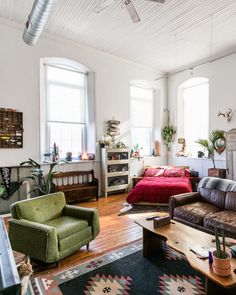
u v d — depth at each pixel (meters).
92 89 5.66
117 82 6.03
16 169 4.45
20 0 3.68
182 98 7.06
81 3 3.71
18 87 4.48
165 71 7.09
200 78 6.30
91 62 5.51
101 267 2.43
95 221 2.93
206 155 6.18
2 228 1.43
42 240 2.31
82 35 4.86
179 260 2.58
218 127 5.79
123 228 3.57
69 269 2.40
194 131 6.76
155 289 2.06
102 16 4.10
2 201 4.20
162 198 4.69
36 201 2.81
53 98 5.30
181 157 6.79
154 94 7.20
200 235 2.35
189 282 2.16
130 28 4.53
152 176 6.02
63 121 5.45
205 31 4.62
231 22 4.28
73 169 5.26
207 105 6.41
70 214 3.04
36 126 4.71
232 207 3.32
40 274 2.30
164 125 7.20
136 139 6.88
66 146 5.54
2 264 0.95
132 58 6.12
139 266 2.45
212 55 5.86
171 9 3.86
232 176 5.06
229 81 5.53
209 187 3.78
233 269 1.70
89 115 5.76
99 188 5.67
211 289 1.76
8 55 4.36
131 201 4.83
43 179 4.57
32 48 4.64
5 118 4.29
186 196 3.67
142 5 3.72
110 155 5.74
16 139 4.43
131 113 6.73
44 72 5.14
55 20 4.25
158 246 2.77
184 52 5.71
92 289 2.07
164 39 5.01
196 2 3.66
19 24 4.43
